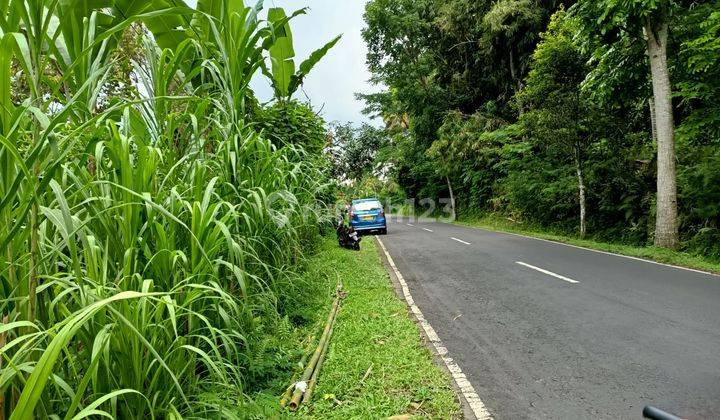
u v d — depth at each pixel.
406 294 6.68
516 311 5.47
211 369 2.47
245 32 4.74
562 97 13.17
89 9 3.57
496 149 19.83
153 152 2.41
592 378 3.51
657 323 4.75
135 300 2.04
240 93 4.20
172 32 5.30
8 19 1.82
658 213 10.45
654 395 3.20
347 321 4.98
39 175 1.84
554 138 13.74
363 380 3.51
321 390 3.30
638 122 15.13
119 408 2.09
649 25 10.21
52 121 1.61
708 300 5.59
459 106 27.22
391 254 11.43
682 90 10.17
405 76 27.55
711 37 8.61
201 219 2.54
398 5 26.78
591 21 10.50
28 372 1.67
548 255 10.10
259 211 3.66
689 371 3.54
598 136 13.53
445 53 27.30
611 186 13.52
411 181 38.28
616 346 4.14
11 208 1.66
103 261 2.11
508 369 3.76
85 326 1.85
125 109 2.60
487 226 21.31
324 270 7.45
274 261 4.56
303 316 4.81
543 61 13.53
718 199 9.84
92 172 2.87
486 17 20.08
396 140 36.09
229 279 3.49
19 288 1.74
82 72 2.60
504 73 23.34
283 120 7.45
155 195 2.62
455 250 11.62
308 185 6.52
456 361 3.98
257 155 4.47
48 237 2.08
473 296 6.36
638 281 6.90
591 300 5.81
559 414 3.01
